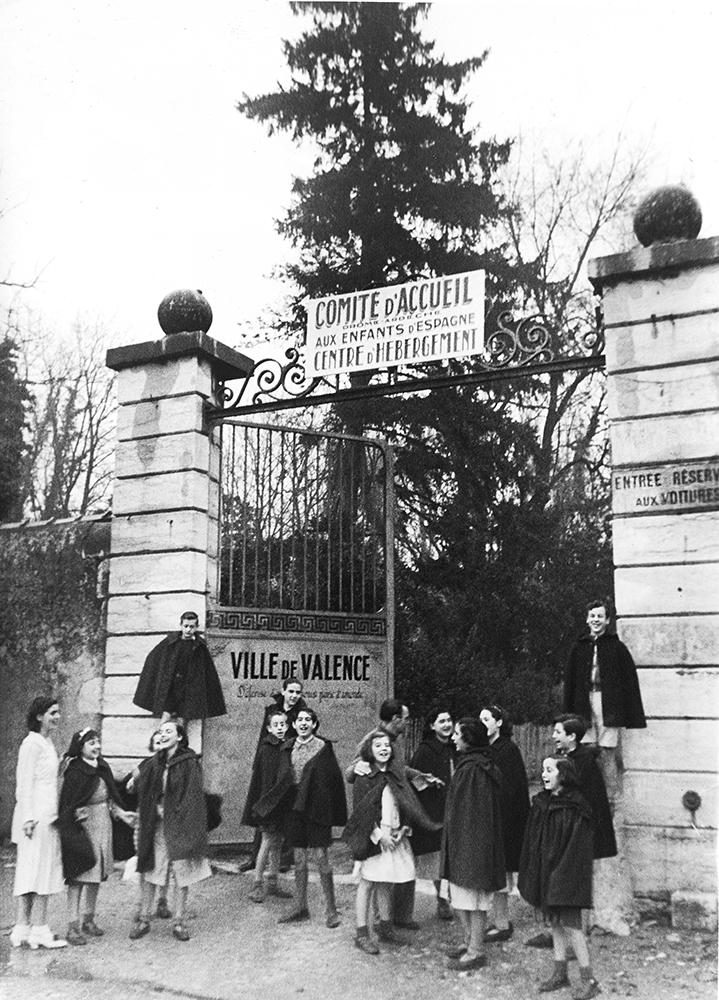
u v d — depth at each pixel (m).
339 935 6.91
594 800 6.40
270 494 10.22
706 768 6.91
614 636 7.14
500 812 6.51
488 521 16.94
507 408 17.77
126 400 9.97
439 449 17.22
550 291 18.45
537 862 5.90
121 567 9.73
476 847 6.16
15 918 7.92
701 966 6.08
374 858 6.57
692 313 7.39
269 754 8.02
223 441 10.11
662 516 7.28
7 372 17.14
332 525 11.02
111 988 6.07
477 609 16.31
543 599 16.09
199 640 9.13
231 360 10.02
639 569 7.29
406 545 16.83
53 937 6.98
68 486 18.59
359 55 17.86
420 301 9.19
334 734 9.92
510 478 17.34
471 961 6.20
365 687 10.20
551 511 16.95
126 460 9.88
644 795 7.04
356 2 17.62
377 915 7.16
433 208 18.09
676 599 7.16
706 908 6.70
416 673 15.26
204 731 9.29
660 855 6.93
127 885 8.62
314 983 6.02
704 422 7.27
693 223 7.74
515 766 6.98
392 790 6.61
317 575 10.20
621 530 7.38
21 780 6.90
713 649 7.01
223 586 9.88
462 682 15.20
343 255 18.12
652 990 5.75
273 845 7.86
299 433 10.48
